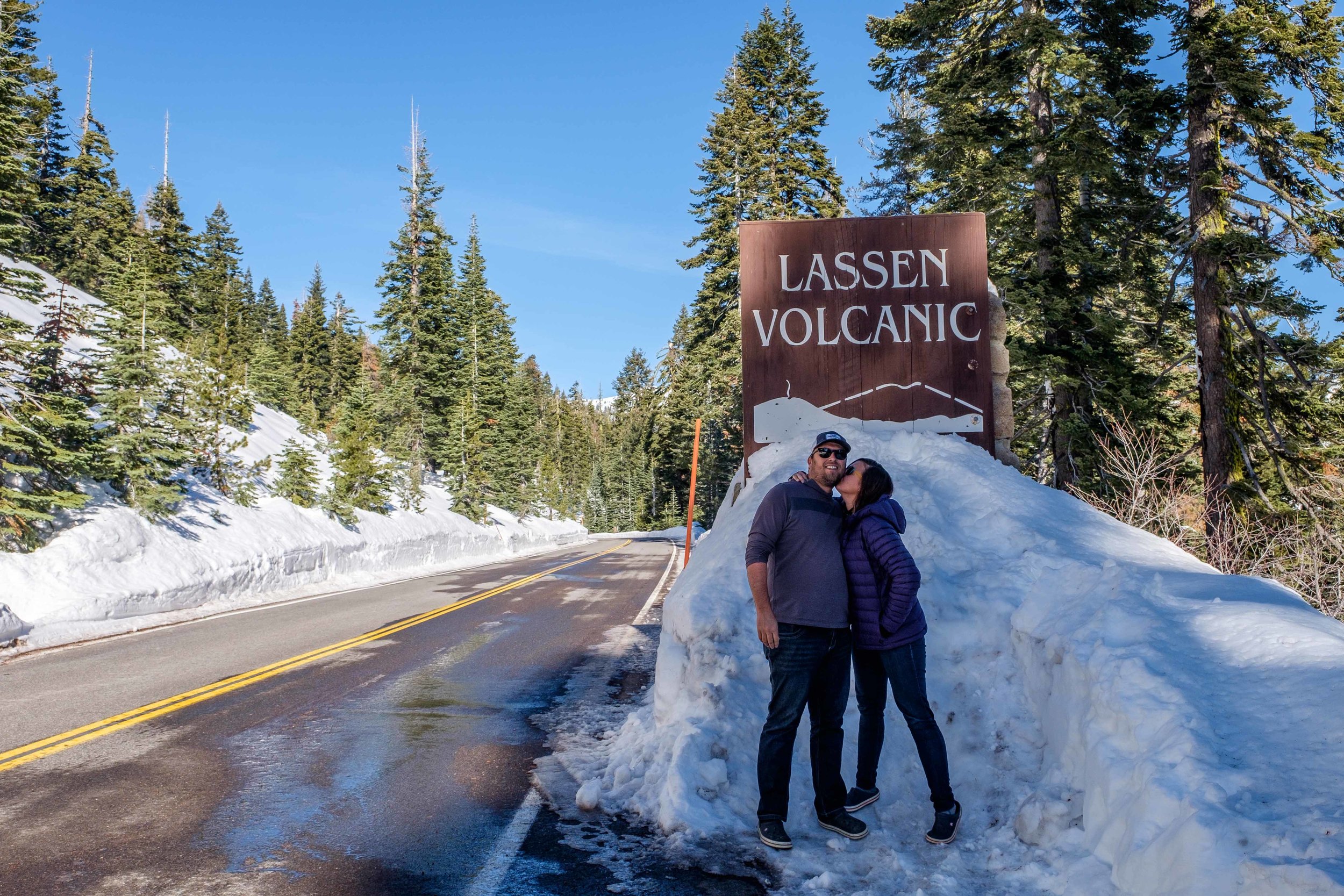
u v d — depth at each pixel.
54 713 6.24
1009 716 3.93
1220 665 3.19
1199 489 12.80
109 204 41.78
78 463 13.32
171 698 6.73
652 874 3.35
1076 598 4.01
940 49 16.98
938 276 6.86
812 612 3.63
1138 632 3.44
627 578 18.34
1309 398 13.93
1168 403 16.19
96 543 12.81
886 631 3.66
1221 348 13.55
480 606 13.39
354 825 3.94
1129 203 15.48
